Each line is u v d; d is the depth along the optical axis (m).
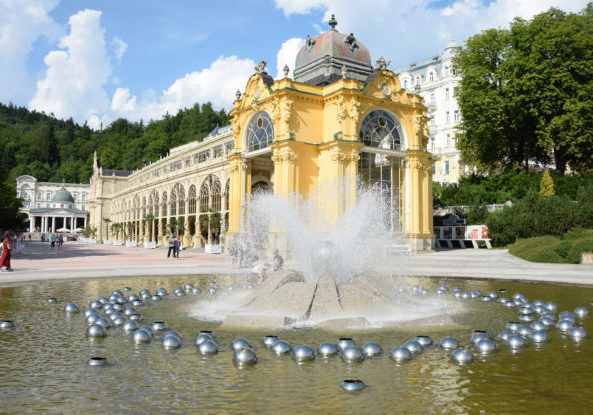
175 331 10.01
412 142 42.59
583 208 36.78
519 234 40.25
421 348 8.62
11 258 38.88
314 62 45.72
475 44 50.94
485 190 51.47
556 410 5.74
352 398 6.14
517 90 47.03
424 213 43.03
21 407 5.85
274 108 39.38
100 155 195.75
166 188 77.12
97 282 20.19
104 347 8.98
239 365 7.67
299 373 7.25
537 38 46.25
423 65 86.94
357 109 38.75
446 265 28.69
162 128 178.62
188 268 27.31
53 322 11.45
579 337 9.76
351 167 38.19
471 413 5.64
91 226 139.00
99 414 5.62
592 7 50.97
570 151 46.44
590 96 44.47
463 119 53.12
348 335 10.04
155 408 5.81
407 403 5.97
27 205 180.25
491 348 8.57
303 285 12.30
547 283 19.02
